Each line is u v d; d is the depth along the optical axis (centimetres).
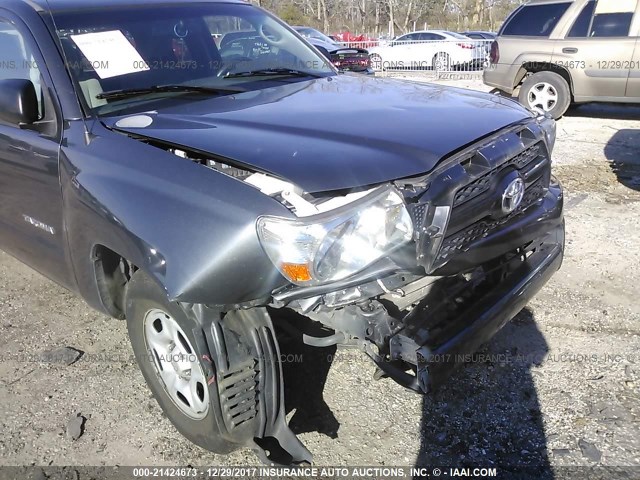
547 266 287
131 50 313
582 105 1077
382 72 1850
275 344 224
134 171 236
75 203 261
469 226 235
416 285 234
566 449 255
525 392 290
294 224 196
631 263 412
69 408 292
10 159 311
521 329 340
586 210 520
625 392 287
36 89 298
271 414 227
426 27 4747
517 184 248
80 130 273
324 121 248
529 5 936
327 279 203
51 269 320
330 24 5338
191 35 340
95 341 346
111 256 272
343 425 274
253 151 220
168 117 267
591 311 355
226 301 208
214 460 258
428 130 240
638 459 248
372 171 208
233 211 204
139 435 274
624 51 845
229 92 310
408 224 209
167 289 207
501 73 972
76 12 314
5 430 279
